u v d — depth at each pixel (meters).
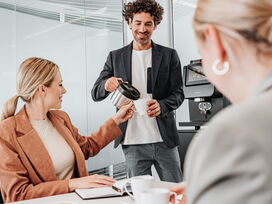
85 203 1.34
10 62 3.18
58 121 1.92
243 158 0.38
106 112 3.79
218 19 0.50
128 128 2.49
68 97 3.50
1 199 1.69
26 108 1.82
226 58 0.52
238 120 0.41
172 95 2.53
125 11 2.58
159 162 2.52
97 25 3.72
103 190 1.50
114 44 3.86
